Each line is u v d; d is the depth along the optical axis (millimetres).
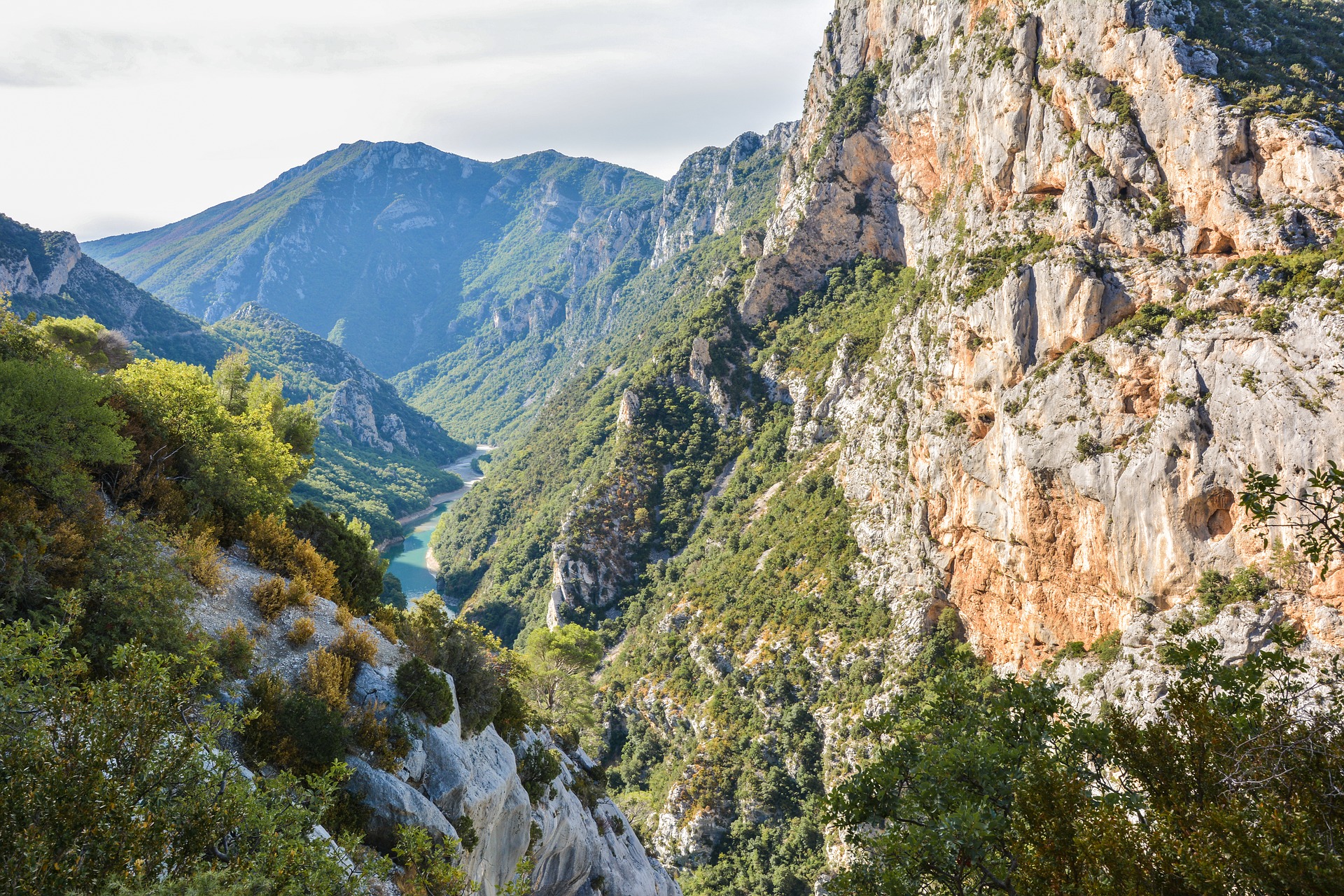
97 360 51219
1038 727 16375
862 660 78312
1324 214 51562
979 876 13969
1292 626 44000
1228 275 52406
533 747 37062
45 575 19344
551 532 152375
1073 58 69125
